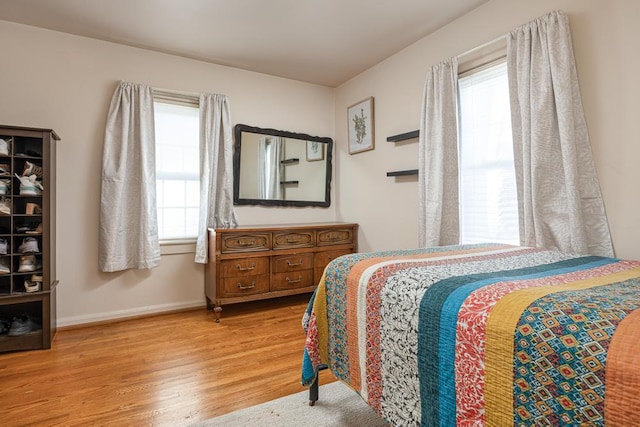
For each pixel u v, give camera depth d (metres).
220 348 2.37
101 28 2.72
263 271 3.16
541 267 1.36
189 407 1.66
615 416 0.64
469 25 2.53
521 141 2.14
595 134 1.87
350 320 1.40
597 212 1.86
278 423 1.53
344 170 3.93
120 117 2.93
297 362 2.15
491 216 2.46
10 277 2.43
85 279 2.87
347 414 1.60
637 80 1.72
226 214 3.35
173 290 3.23
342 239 3.61
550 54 1.96
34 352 2.30
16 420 1.55
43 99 2.72
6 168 2.49
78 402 1.70
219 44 3.01
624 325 0.72
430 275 1.21
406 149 3.11
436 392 1.00
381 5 2.44
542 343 0.77
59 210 2.77
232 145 3.48
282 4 2.41
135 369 2.05
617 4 1.78
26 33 2.66
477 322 0.91
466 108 2.61
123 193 2.93
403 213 3.16
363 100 3.60
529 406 0.78
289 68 3.54
